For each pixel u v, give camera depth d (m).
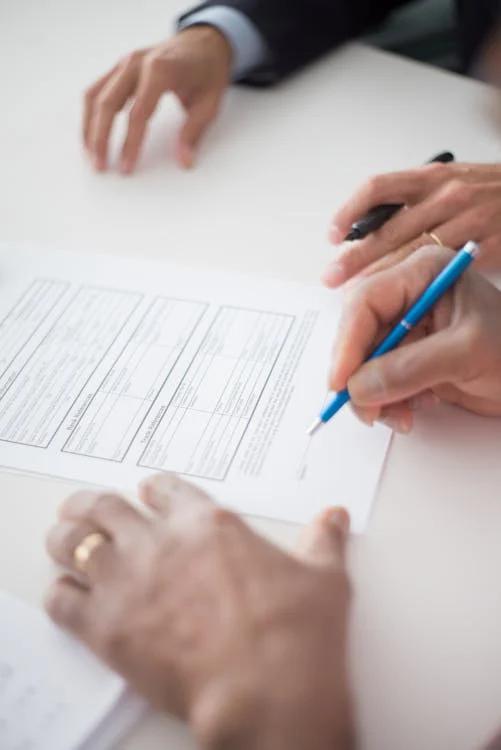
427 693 0.47
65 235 0.86
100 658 0.48
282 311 0.74
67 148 0.99
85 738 0.45
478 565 0.53
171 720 0.47
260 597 0.47
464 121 0.96
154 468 0.60
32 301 0.77
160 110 1.04
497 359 0.59
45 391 0.67
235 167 0.93
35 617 0.51
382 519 0.56
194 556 0.49
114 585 0.49
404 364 0.58
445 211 0.78
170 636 0.46
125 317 0.75
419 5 1.48
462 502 0.57
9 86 1.10
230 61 1.02
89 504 0.54
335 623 0.47
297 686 0.44
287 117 1.00
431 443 0.61
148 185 0.92
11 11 1.26
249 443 0.62
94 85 1.00
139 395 0.66
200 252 0.82
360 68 1.07
